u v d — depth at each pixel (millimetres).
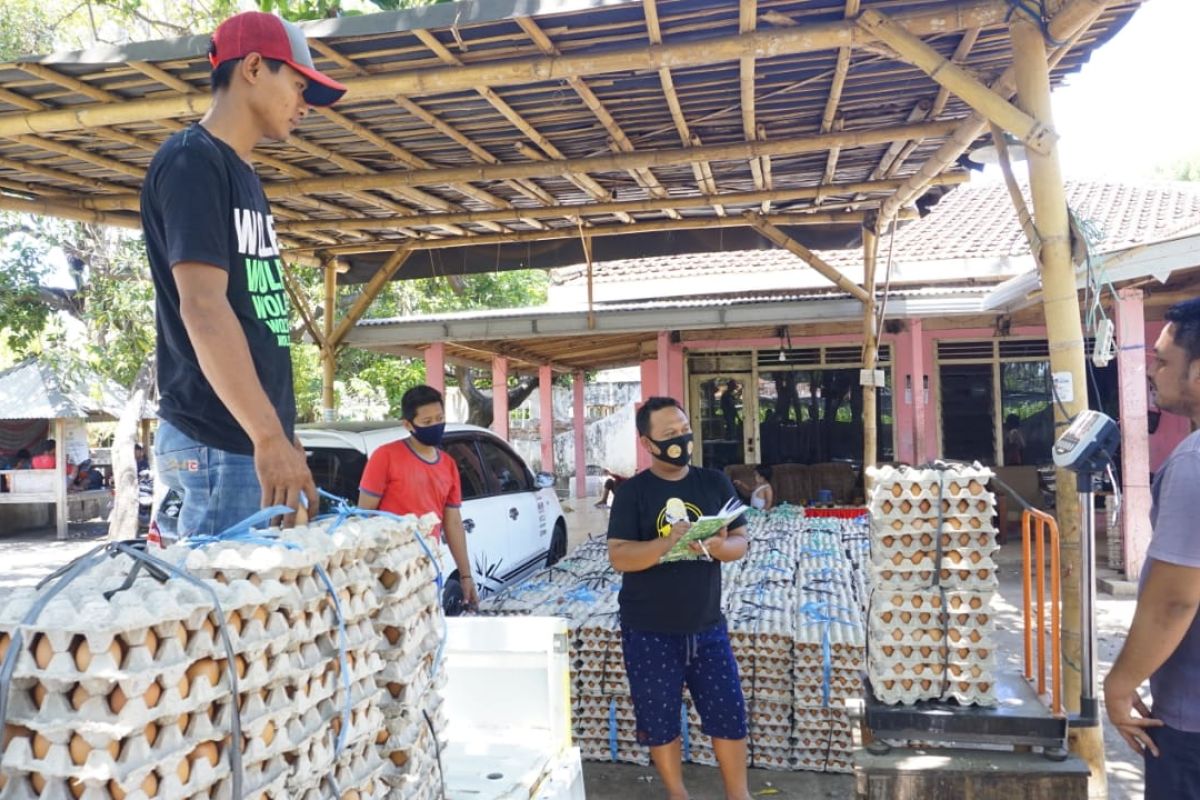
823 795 4117
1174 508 2217
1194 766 2293
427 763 2117
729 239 7598
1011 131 3477
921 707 2984
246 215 2225
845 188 6301
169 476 2250
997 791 2811
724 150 5195
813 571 5965
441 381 10461
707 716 3602
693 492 3617
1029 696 3119
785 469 12055
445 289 19594
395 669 1968
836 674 4266
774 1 3580
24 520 15672
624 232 7277
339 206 6531
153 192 2162
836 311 9523
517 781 2654
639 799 4109
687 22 3719
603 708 4504
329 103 2428
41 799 1250
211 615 1409
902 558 2996
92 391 14344
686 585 3529
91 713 1263
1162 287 9109
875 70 4305
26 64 3916
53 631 1256
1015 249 12070
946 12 3521
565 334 9773
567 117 4809
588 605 4996
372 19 3656
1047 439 12461
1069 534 3365
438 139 5102
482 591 6121
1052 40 3416
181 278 2010
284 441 2000
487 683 3234
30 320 14031
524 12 3518
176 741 1335
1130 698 2330
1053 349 3498
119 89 4211
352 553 1825
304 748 1595
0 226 13852
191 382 2191
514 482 7234
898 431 12539
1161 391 2428
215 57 2273
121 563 1551
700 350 13172
